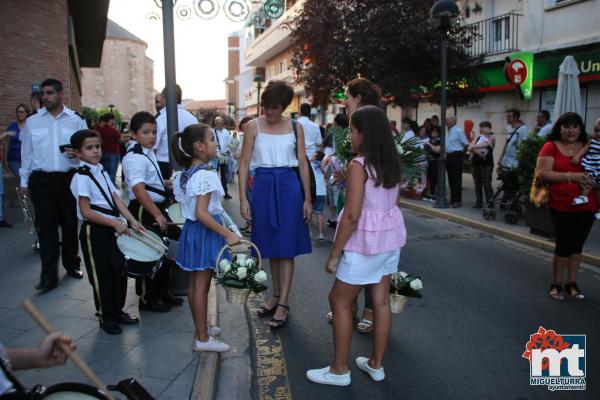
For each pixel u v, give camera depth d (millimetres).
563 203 5539
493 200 10141
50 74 12180
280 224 4859
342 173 4652
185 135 4020
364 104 4406
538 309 5434
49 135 5480
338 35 14117
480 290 6059
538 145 8523
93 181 4355
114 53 54250
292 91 4848
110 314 4430
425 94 16312
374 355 3898
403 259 7473
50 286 5512
